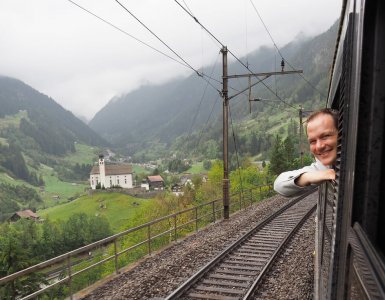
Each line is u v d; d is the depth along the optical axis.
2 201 194.00
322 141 2.25
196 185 51.28
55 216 136.25
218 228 16.31
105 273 31.59
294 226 15.48
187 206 42.75
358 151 1.34
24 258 19.52
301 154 35.03
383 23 1.25
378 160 1.26
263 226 16.30
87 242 78.50
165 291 8.91
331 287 1.65
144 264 11.03
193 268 10.48
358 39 1.48
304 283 9.08
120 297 8.49
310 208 20.59
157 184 169.75
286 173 2.59
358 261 1.22
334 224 1.75
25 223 79.56
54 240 76.19
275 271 10.18
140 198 142.88
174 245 13.25
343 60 2.05
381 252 1.11
